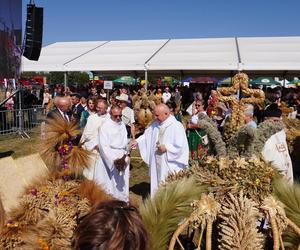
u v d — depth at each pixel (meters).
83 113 8.75
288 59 16.59
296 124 9.52
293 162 7.73
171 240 2.30
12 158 2.10
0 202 1.71
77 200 2.01
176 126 5.29
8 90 11.62
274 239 2.27
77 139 2.36
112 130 5.60
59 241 1.81
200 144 7.10
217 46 19.98
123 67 17.69
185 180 2.55
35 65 18.92
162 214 2.38
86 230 1.19
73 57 19.98
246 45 19.77
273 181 2.56
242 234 2.24
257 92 3.24
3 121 11.77
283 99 18.69
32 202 1.92
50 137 2.26
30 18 11.14
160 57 18.55
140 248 1.21
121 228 1.18
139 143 5.71
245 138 2.96
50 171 2.20
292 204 2.44
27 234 1.82
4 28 9.30
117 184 5.71
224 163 2.65
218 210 2.38
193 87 22.91
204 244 2.58
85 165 2.29
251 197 2.45
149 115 10.82
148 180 7.82
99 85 25.64
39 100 21.05
